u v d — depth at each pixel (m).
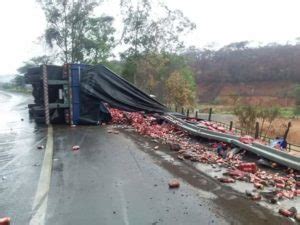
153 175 7.21
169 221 4.88
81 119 15.38
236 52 111.31
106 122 15.88
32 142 11.35
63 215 5.13
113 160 8.56
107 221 4.90
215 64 106.75
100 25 40.91
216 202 5.61
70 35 39.53
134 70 35.28
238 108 19.77
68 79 15.24
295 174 7.04
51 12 38.69
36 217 5.06
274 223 4.79
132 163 8.26
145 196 5.92
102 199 5.79
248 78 99.44
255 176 6.93
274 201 5.57
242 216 5.04
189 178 6.98
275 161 7.60
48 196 5.95
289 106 73.25
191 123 13.44
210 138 10.48
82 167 7.90
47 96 15.42
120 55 36.16
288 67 98.31
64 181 6.82
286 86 91.44
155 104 16.88
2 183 6.73
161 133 12.52
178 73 35.72
